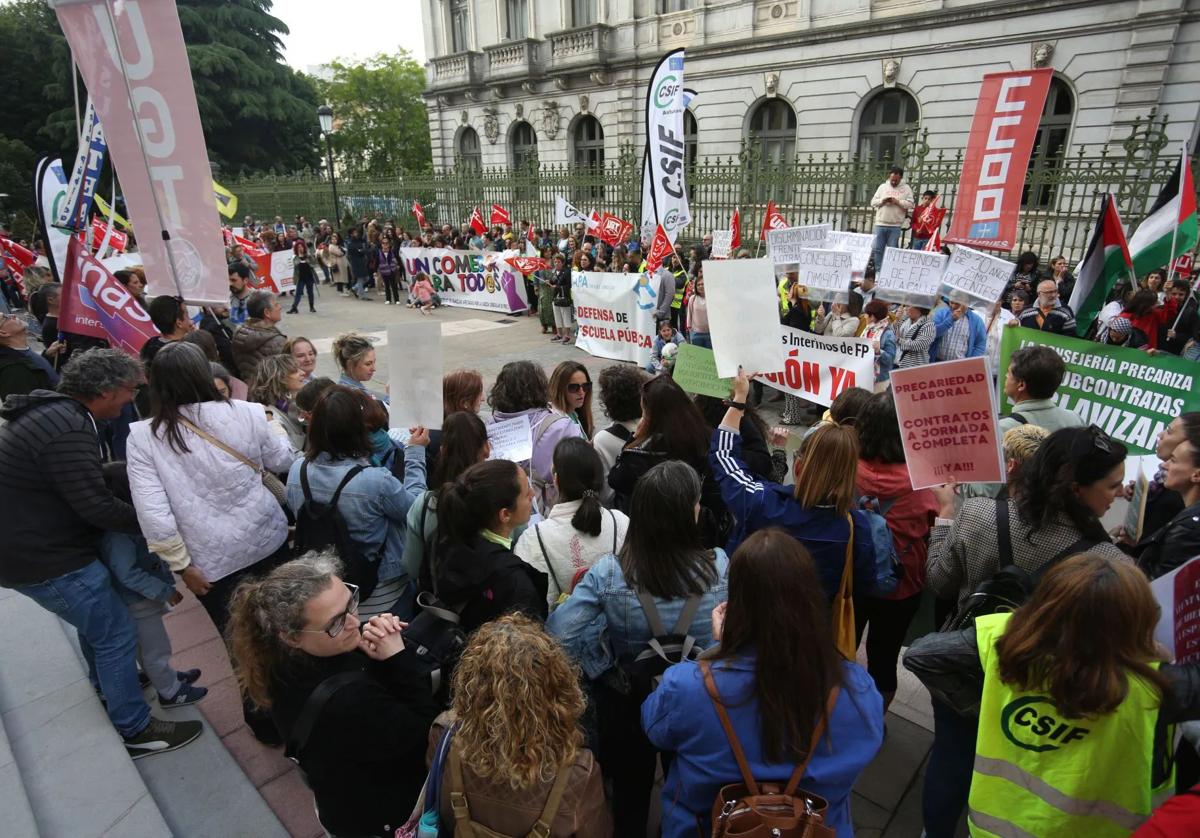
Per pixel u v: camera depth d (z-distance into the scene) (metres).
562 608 2.16
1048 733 1.64
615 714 2.16
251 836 2.61
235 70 37.69
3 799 2.55
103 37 4.14
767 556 1.57
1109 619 1.49
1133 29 14.20
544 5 25.16
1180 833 1.27
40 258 14.08
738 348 3.26
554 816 1.52
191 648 3.76
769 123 20.70
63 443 2.56
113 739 2.99
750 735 1.58
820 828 1.49
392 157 52.69
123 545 2.88
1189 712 1.58
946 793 2.15
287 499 3.08
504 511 2.27
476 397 3.85
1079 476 2.04
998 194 5.39
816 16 18.67
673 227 7.68
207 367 2.89
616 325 11.02
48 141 37.78
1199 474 2.29
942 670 1.87
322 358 11.59
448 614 2.24
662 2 22.16
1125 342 6.70
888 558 2.49
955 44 16.55
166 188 4.42
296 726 1.78
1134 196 11.51
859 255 9.47
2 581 2.65
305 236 23.09
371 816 1.90
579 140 25.78
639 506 2.06
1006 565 2.17
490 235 18.53
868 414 2.79
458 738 1.54
